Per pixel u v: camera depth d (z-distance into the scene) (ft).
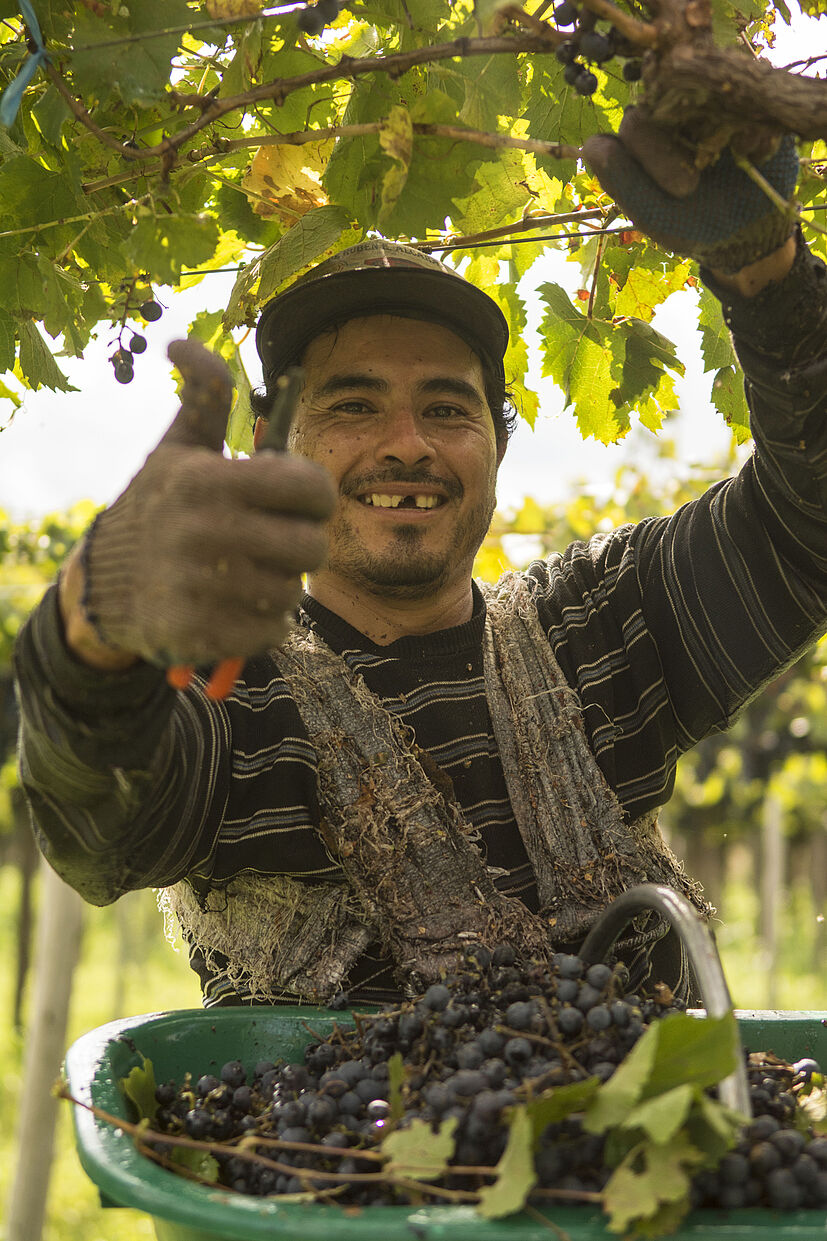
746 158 4.02
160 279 5.01
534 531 16.71
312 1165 3.82
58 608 3.75
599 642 6.27
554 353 6.96
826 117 3.79
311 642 6.03
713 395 6.98
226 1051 4.88
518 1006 4.10
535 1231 3.13
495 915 5.36
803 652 6.23
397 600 6.11
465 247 6.24
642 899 4.20
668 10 3.84
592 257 6.84
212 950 5.75
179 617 3.17
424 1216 3.19
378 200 5.65
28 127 6.00
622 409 7.03
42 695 3.84
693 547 6.35
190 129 4.94
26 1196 13.74
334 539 6.09
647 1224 3.13
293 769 5.54
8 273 5.93
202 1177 3.80
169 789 4.80
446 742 5.87
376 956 5.50
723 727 6.35
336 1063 4.55
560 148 4.72
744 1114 3.40
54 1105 14.05
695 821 39.55
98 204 5.97
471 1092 3.73
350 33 6.45
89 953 49.42
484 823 5.80
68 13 5.19
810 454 5.24
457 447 6.11
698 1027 3.32
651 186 4.15
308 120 5.92
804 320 4.83
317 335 6.16
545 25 4.63
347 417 6.09
